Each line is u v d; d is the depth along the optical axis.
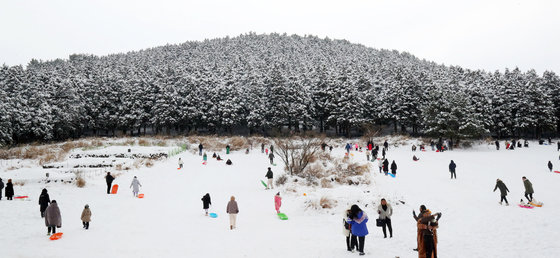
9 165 28.55
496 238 9.46
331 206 14.18
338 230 11.38
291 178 20.39
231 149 41.59
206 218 13.46
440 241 9.52
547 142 46.94
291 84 52.28
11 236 10.50
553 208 13.32
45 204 13.24
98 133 64.25
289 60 119.75
